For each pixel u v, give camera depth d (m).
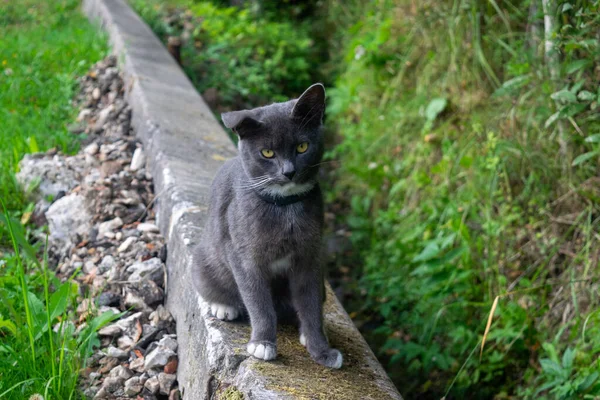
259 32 3.60
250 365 1.20
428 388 1.85
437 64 2.40
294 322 1.35
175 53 3.04
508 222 1.84
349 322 1.38
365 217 2.46
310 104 1.21
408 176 2.37
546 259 1.73
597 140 1.52
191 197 1.64
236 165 1.31
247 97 3.19
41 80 2.53
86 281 1.58
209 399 1.21
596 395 1.42
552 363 1.48
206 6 3.86
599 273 1.64
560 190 1.81
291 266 1.25
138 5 3.66
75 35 2.98
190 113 2.11
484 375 1.79
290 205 1.22
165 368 1.39
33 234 1.75
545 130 1.85
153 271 1.57
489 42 2.15
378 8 3.01
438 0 2.43
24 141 2.01
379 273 2.15
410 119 2.46
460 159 2.00
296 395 1.14
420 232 2.01
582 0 1.66
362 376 1.22
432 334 1.86
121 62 2.53
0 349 1.31
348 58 2.78
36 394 1.23
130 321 1.47
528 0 1.94
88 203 1.76
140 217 1.76
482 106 2.15
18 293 1.46
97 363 1.39
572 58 1.74
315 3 4.12
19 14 3.54
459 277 1.77
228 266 1.28
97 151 2.02
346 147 2.83
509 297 1.79
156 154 1.86
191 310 1.37
